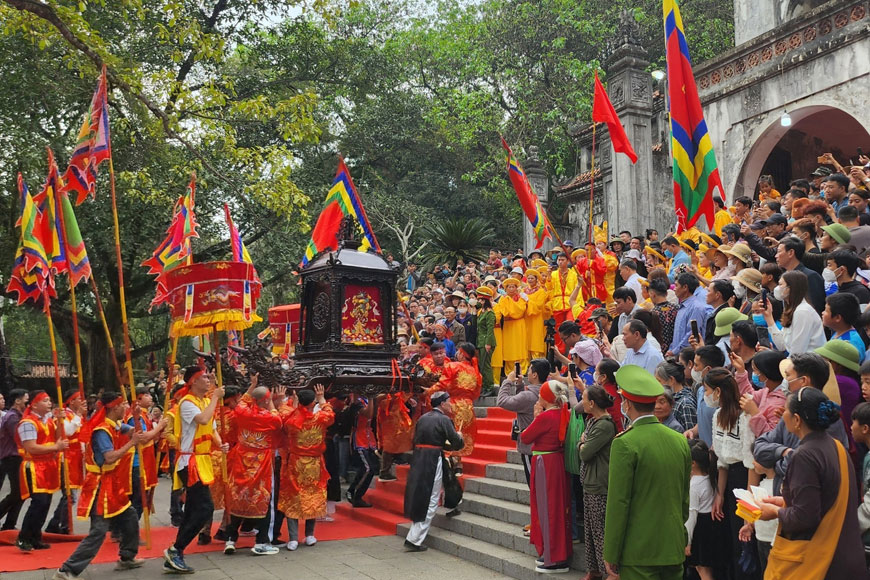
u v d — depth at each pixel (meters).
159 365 27.70
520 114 27.98
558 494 6.73
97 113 7.68
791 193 9.65
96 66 14.45
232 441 9.03
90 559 7.10
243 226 22.70
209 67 21.39
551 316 11.87
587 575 6.25
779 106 14.33
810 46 13.73
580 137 21.53
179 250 8.66
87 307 21.25
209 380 8.99
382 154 31.50
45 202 7.57
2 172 16.58
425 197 30.83
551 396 6.79
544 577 6.70
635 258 11.82
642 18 26.12
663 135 18.09
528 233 23.16
